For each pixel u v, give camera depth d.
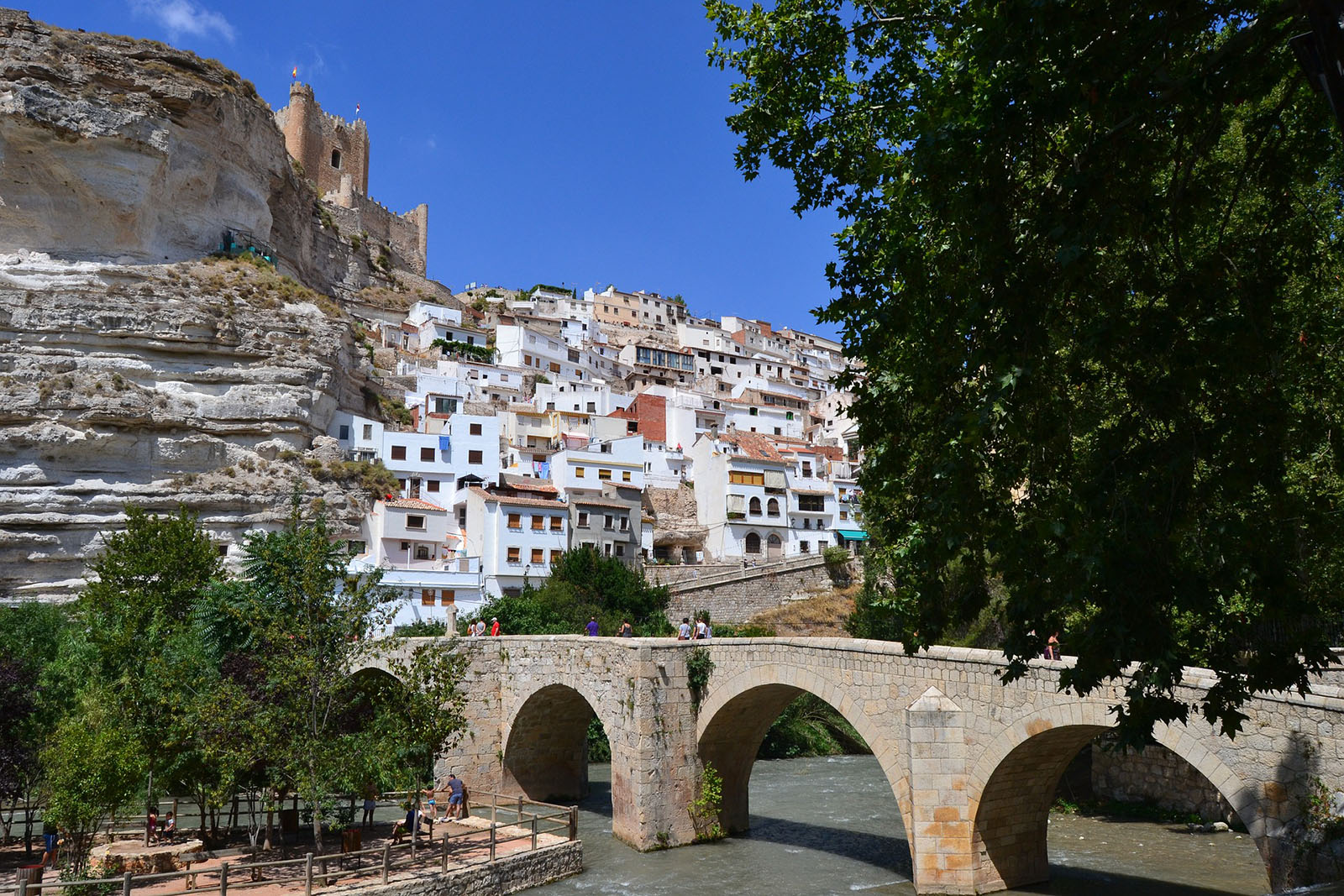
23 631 43.66
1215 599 9.15
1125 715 9.82
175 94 79.12
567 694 41.28
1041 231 9.55
